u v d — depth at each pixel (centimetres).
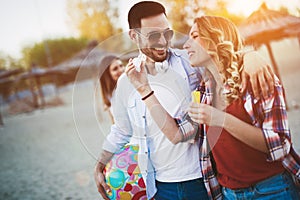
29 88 1912
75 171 535
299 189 180
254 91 169
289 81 773
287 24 576
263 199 173
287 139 166
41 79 2039
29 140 873
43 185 497
